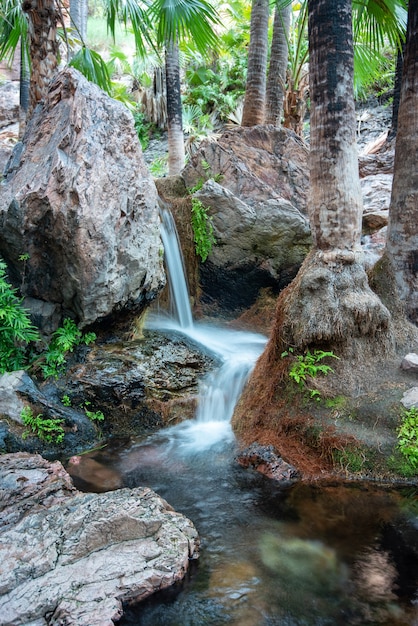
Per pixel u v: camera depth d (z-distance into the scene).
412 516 3.69
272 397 4.91
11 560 2.92
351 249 4.90
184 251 8.18
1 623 2.53
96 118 5.73
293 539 3.44
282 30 11.27
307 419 4.56
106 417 5.33
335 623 2.69
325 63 4.61
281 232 8.20
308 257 5.13
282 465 4.33
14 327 5.01
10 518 3.38
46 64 6.90
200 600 2.85
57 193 5.12
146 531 3.25
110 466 4.58
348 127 4.71
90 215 5.18
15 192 5.33
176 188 9.24
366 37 7.49
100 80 7.93
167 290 7.57
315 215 4.92
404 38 6.69
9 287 5.29
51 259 5.32
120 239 5.61
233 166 8.84
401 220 5.48
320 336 4.70
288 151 9.42
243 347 7.03
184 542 3.20
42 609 2.63
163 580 2.92
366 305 4.77
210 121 17.28
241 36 17.64
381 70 15.91
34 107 7.02
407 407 4.46
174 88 11.85
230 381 5.89
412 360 4.79
